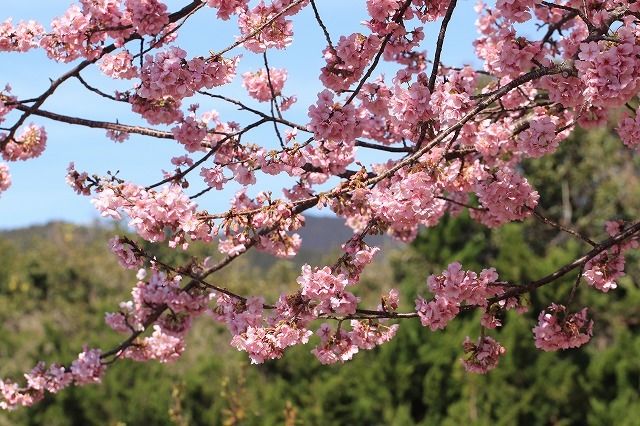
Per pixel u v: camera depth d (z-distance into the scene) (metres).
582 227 17.14
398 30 3.67
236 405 9.09
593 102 3.09
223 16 3.76
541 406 9.36
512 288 3.63
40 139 4.54
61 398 10.03
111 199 3.55
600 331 11.24
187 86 3.55
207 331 13.38
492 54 4.54
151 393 10.02
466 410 9.02
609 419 8.82
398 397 9.95
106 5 3.79
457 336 9.86
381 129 4.62
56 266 18.27
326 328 3.61
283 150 3.70
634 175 17.06
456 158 4.47
